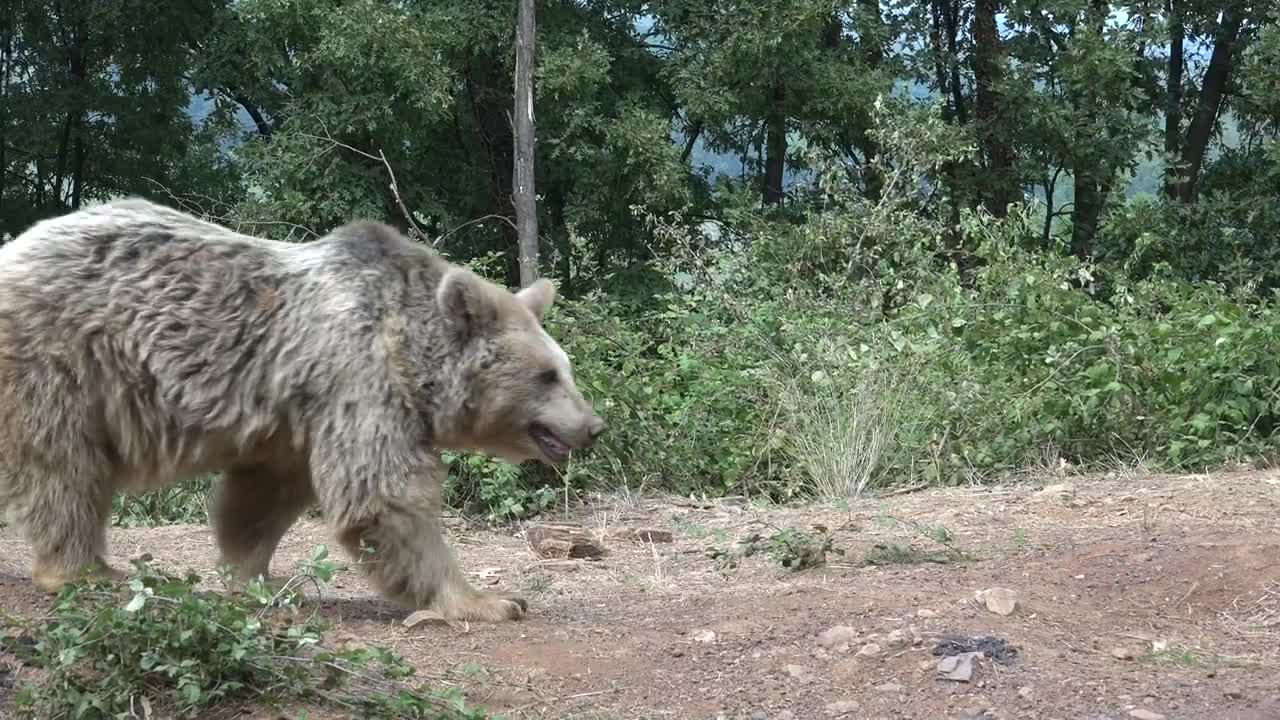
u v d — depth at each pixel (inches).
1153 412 407.5
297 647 171.2
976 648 189.3
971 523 315.6
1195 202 986.7
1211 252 890.1
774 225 777.6
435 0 877.2
